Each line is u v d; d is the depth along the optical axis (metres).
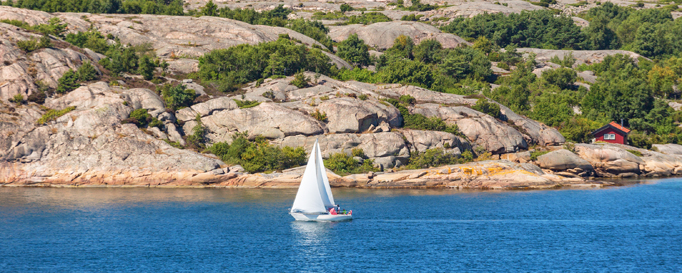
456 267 49.47
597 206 75.38
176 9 164.62
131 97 99.50
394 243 57.41
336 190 88.75
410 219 67.81
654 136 128.00
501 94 133.62
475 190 89.62
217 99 102.19
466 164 94.81
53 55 107.81
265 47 126.38
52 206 74.12
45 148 90.25
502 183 91.69
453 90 127.25
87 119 93.12
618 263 50.47
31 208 72.81
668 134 132.12
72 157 89.88
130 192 84.88
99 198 79.88
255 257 52.59
